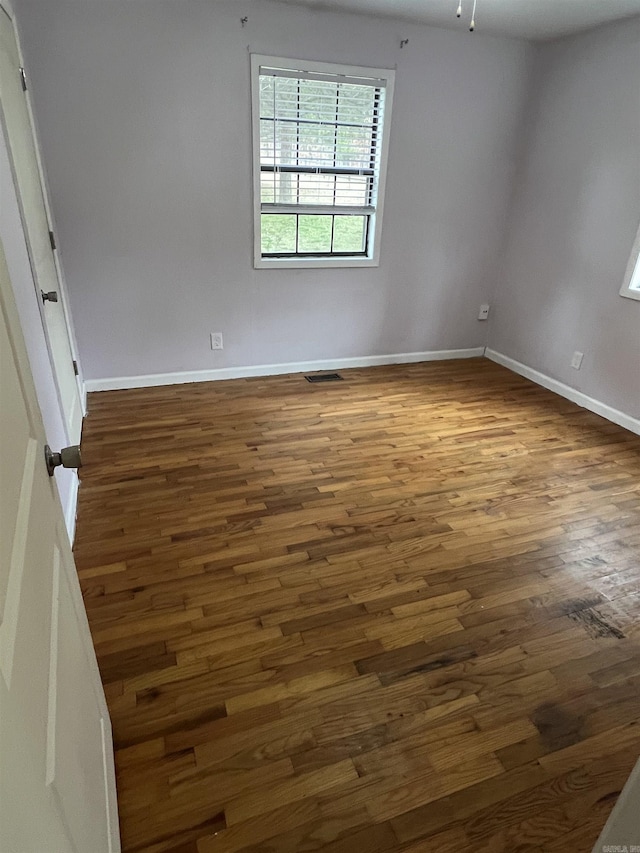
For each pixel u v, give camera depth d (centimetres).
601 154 333
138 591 190
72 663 94
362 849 120
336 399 362
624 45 310
